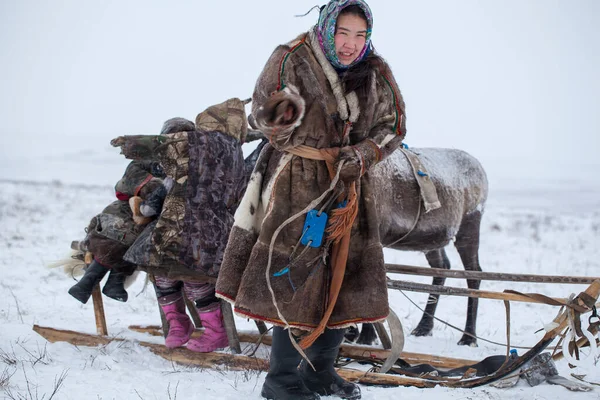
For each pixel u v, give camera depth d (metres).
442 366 5.08
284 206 3.69
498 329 7.57
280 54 3.67
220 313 5.04
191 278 4.88
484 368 4.68
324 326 3.66
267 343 5.40
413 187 6.05
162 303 5.11
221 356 4.82
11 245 12.57
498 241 17.38
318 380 4.05
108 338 5.21
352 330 5.95
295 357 3.91
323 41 3.71
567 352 4.14
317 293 3.75
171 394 4.01
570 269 12.59
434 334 7.12
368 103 3.75
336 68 3.76
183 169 4.86
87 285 5.20
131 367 4.70
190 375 4.52
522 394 4.26
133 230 5.21
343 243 3.70
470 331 6.64
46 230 15.30
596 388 4.41
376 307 3.70
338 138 3.73
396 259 13.23
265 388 3.95
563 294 9.86
